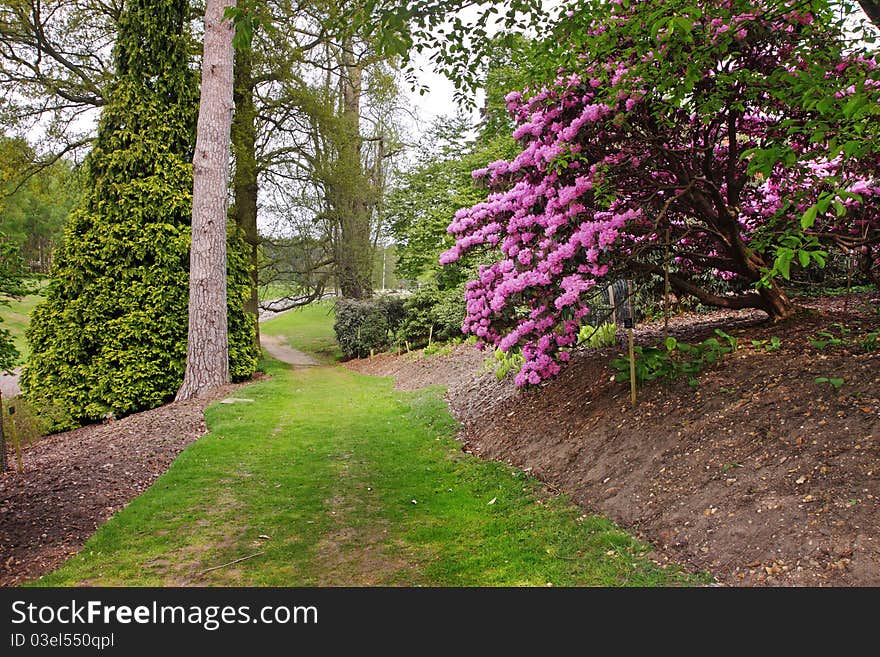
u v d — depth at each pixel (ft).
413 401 29.91
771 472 10.34
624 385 16.90
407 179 63.57
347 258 66.49
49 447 25.88
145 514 14.43
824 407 11.28
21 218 100.27
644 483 12.12
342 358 70.49
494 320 19.75
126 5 40.57
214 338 36.55
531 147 16.80
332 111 56.75
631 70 12.66
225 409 28.17
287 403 31.22
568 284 15.66
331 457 19.85
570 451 15.26
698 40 12.23
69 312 35.40
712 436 12.19
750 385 13.38
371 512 14.33
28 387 35.45
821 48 12.66
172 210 37.91
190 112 40.91
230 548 12.32
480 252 22.44
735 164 15.48
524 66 15.42
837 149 8.02
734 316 22.90
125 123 38.75
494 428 20.27
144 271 36.76
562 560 10.53
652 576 9.37
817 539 8.64
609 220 15.85
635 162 15.60
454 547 11.83
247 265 44.83
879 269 17.16
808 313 16.98
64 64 47.57
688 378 15.11
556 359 18.33
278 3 47.65
